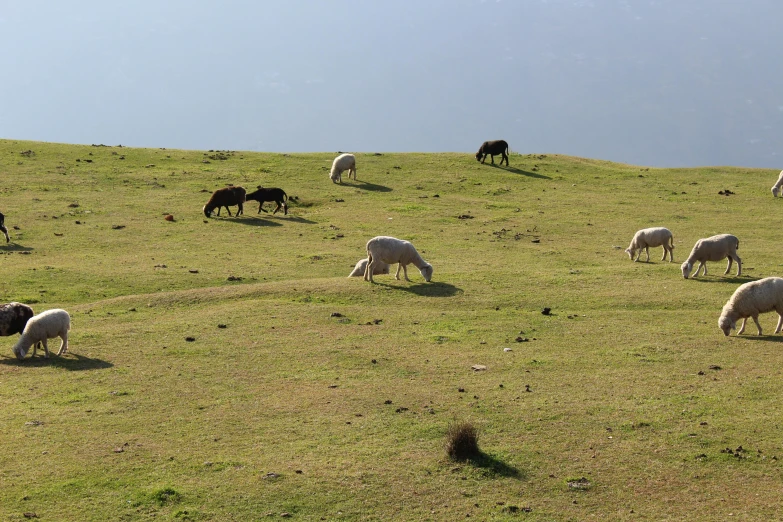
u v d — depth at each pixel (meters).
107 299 30.19
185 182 53.88
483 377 21.36
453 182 56.41
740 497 15.07
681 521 14.31
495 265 36.09
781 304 24.52
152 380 21.22
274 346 24.08
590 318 27.39
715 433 17.62
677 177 60.62
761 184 58.00
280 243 40.94
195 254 38.53
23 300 30.38
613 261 37.25
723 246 33.47
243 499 14.95
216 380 21.22
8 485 15.33
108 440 17.41
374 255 31.66
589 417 18.59
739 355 22.88
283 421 18.48
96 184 52.62
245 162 60.69
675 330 25.67
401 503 14.92
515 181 57.31
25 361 22.78
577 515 14.56
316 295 30.03
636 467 16.23
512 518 14.43
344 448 17.05
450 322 26.70
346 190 53.25
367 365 22.30
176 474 15.86
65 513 14.38
